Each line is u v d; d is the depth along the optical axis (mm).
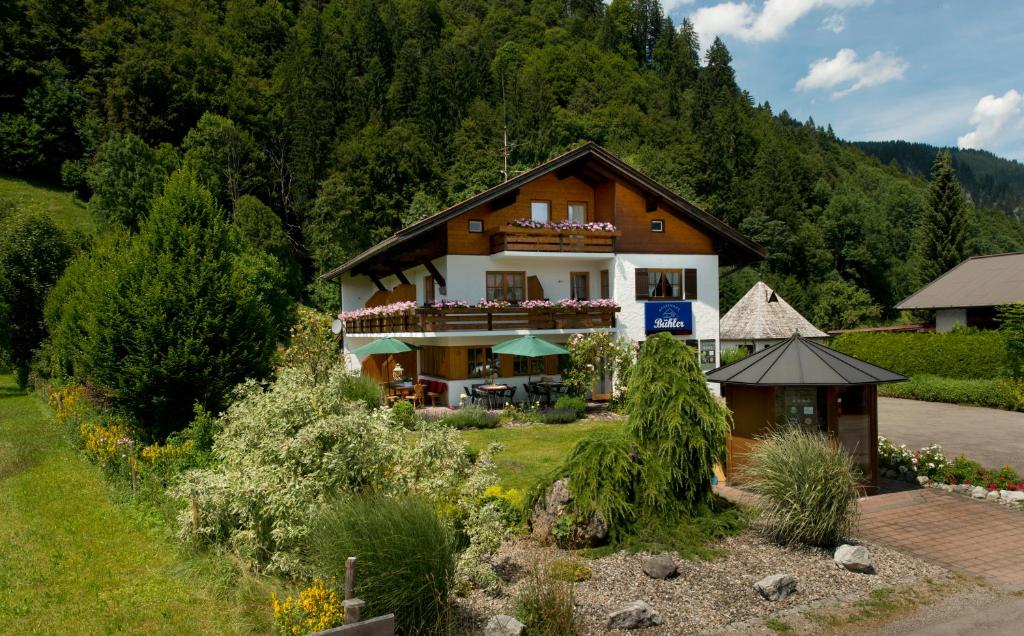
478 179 56594
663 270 25469
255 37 82438
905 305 34562
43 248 29125
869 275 71750
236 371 15656
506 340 23281
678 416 8570
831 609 6656
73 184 62281
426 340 25250
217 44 72938
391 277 30328
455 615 6297
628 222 24844
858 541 8742
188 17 79000
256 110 66875
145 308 14789
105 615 6832
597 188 25312
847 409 11516
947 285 34406
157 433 15336
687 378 8836
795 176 77062
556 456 14266
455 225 23234
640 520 8461
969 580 7457
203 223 16281
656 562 7316
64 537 9422
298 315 32562
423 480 7602
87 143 65938
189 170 16562
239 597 7016
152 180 48219
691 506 8680
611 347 22562
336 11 94938
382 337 26281
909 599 6930
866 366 10953
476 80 75250
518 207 24328
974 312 32031
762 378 10641
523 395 23406
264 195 62031
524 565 7707
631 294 24781
